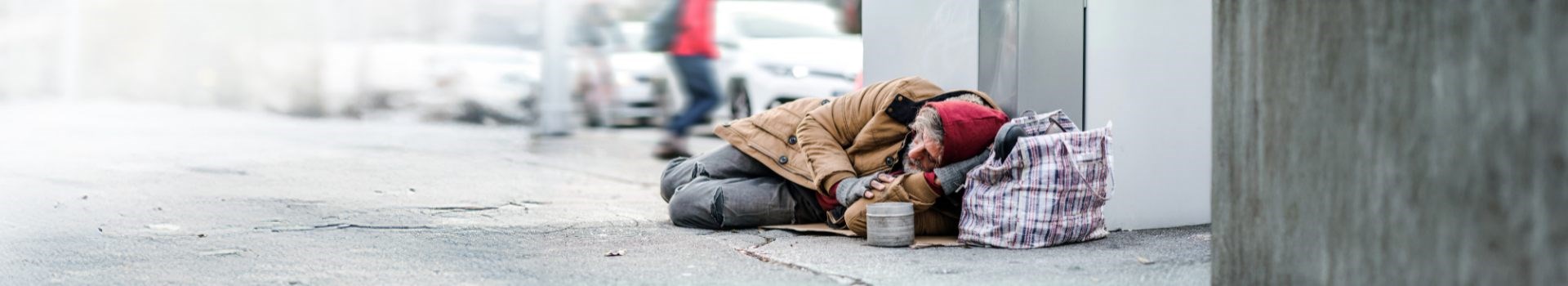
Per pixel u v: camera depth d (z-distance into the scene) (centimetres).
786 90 1246
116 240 600
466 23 2233
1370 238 325
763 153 629
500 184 915
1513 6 285
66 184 909
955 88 659
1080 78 605
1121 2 609
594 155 1188
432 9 2466
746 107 1268
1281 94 356
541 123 1455
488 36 2061
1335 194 337
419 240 598
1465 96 296
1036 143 544
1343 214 334
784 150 624
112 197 816
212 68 2923
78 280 488
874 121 581
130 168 1051
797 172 612
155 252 559
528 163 1096
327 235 618
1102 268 492
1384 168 320
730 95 1269
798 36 1280
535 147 1287
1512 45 286
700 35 1191
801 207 623
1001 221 545
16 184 909
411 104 1973
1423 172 309
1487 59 291
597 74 1500
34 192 848
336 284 476
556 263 522
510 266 515
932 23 671
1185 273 480
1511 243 288
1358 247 329
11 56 3250
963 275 477
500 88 1775
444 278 488
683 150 1184
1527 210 284
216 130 1614
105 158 1158
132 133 1553
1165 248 543
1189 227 625
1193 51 630
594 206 763
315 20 2833
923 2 677
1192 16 628
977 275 479
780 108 642
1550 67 278
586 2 1497
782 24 1291
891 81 604
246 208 748
